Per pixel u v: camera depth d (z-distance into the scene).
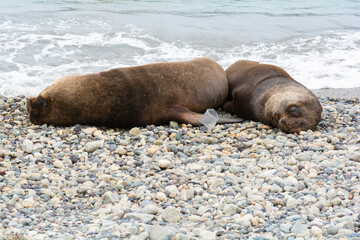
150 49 23.47
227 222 7.97
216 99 15.87
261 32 27.66
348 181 9.64
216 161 11.06
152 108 14.22
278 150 11.99
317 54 24.00
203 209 8.59
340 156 11.37
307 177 10.09
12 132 13.27
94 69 20.28
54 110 13.85
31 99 14.07
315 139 12.85
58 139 12.76
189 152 12.01
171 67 15.13
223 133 13.27
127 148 12.13
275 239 7.13
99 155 11.66
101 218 8.31
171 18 29.56
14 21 26.80
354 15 33.78
